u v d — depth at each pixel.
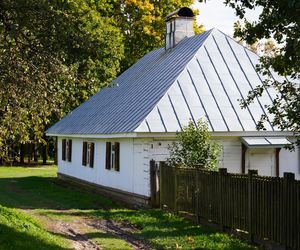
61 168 32.25
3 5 9.85
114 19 43.62
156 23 44.03
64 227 14.70
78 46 10.80
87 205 19.78
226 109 20.70
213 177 13.84
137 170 20.16
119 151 22.08
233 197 12.80
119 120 21.62
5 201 20.73
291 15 7.69
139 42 44.41
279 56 9.02
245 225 12.23
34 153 53.31
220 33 24.42
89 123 25.47
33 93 11.35
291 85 9.84
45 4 9.98
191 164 16.95
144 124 19.06
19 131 12.34
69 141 30.30
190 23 28.16
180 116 19.77
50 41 10.74
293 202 10.38
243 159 20.75
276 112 9.94
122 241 12.57
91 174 26.12
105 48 12.01
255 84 22.33
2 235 10.61
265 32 8.83
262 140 20.61
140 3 43.06
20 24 10.05
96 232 13.83
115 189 22.44
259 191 11.64
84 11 11.13
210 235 12.78
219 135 20.00
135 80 26.50
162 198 17.55
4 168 42.53
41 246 10.65
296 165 21.86
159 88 21.80
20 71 11.08
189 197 15.30
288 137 21.14
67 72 11.20
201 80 21.64
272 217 11.12
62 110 12.30
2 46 10.60
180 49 25.72
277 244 10.96
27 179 31.70
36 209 18.50
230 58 23.25
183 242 12.01
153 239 12.54
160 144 19.58
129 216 16.25
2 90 11.31
